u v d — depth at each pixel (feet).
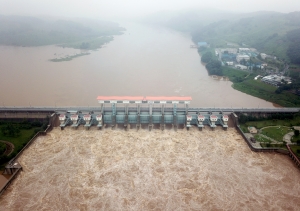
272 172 251.80
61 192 224.33
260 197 221.25
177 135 317.83
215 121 333.83
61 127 325.21
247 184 235.61
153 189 227.61
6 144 292.81
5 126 334.03
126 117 333.42
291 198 220.43
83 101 413.59
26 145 285.84
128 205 210.59
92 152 280.51
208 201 216.13
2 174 249.14
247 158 273.13
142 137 312.09
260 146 290.15
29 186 231.30
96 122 336.70
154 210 206.28
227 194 223.92
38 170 251.39
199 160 268.82
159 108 359.87
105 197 218.59
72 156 273.33
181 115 341.00
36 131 314.76
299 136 307.78
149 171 250.37
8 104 398.42
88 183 234.58
